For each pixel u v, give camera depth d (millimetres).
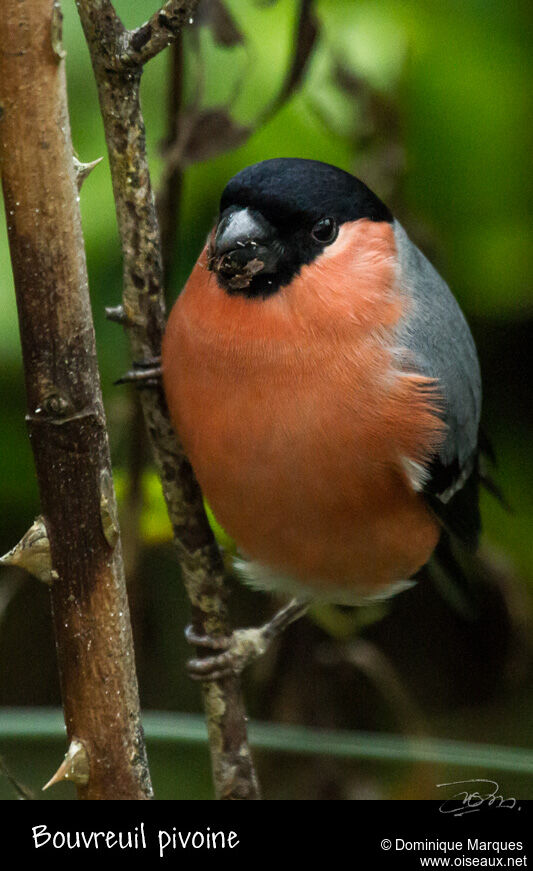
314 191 2414
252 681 2521
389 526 2441
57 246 2361
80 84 2467
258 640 2434
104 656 2375
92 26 2383
